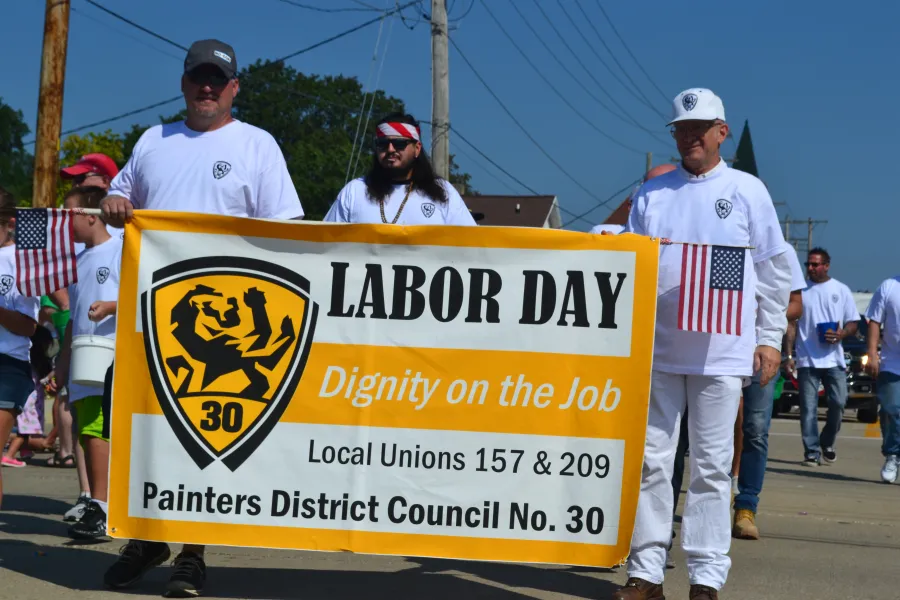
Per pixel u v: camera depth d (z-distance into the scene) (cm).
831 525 784
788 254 510
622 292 481
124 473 492
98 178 652
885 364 1101
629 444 478
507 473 482
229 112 540
